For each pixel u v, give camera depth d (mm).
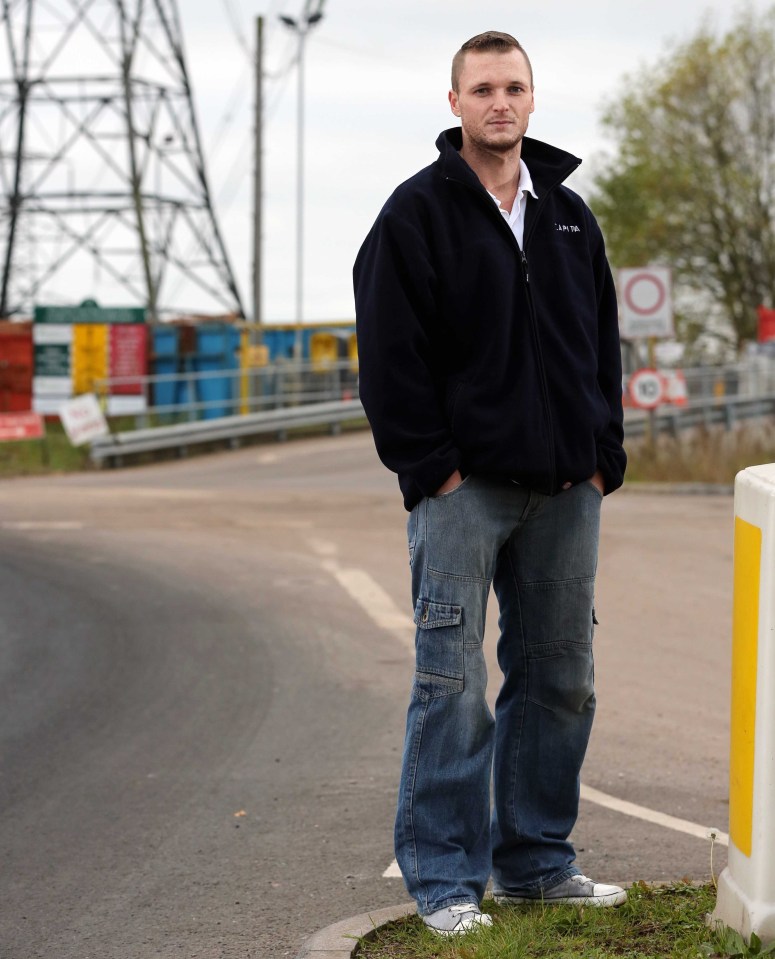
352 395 40469
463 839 4281
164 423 37500
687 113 48594
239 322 40438
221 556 15609
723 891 3965
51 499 22281
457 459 4168
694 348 49156
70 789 6863
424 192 4191
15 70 47094
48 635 11203
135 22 46438
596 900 4402
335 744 7707
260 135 42531
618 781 6809
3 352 37875
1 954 4645
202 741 7809
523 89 4266
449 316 4188
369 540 16953
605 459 4395
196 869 5566
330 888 5289
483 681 4289
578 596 4418
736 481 3977
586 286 4359
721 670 9664
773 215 48375
